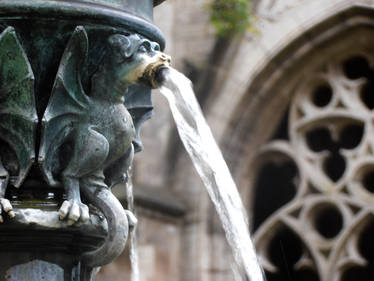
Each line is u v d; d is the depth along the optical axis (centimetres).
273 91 1294
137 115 411
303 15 1259
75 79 368
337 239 1191
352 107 1233
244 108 1298
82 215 360
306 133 1275
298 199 1243
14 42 357
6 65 361
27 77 360
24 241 364
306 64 1275
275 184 1519
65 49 364
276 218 1248
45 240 366
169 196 1275
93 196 374
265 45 1284
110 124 373
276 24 1277
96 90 374
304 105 1277
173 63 1327
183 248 1274
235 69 1302
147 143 1301
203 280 1260
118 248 372
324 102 1402
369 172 1206
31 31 367
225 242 1287
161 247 1243
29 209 359
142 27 386
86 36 361
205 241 1274
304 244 1221
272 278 1388
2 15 363
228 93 1301
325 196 1220
